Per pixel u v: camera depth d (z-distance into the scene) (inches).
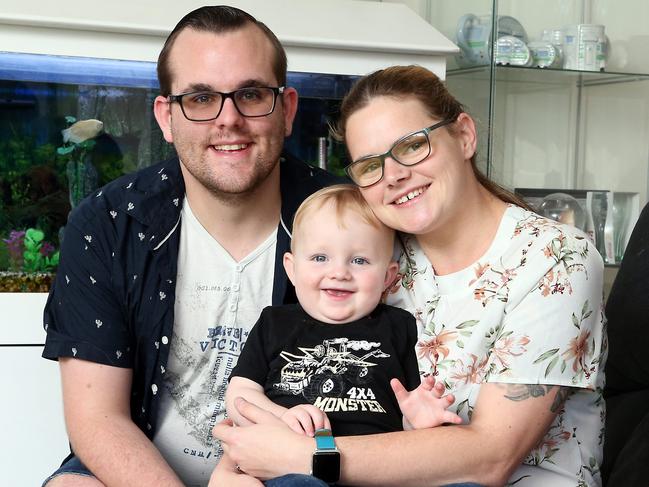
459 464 50.4
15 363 85.7
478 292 55.5
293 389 56.3
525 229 55.6
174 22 85.3
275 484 49.1
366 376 55.9
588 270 53.6
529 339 52.5
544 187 122.8
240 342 66.2
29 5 82.7
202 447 66.2
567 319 52.6
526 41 111.7
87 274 64.1
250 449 51.6
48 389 86.5
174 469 66.5
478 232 56.8
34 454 86.9
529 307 53.1
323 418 52.4
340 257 58.3
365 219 58.8
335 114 90.9
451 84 115.8
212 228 65.1
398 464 49.8
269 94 63.1
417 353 57.4
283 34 87.0
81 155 90.1
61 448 87.2
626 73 115.1
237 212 64.1
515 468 52.7
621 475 58.9
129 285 63.8
